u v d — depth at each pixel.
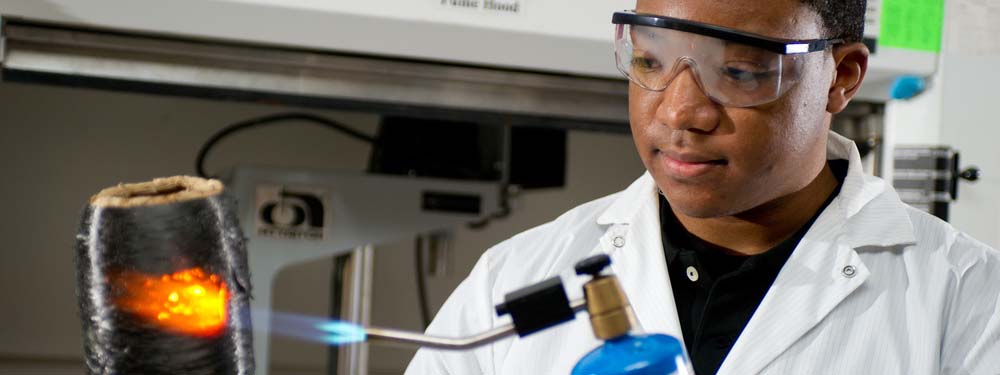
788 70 0.90
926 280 1.05
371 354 2.13
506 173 1.69
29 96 2.03
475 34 1.32
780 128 0.91
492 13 1.31
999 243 1.60
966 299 1.04
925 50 1.52
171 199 0.54
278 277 2.08
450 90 1.46
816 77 0.94
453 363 1.15
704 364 1.04
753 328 1.03
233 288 0.56
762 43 0.88
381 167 1.77
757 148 0.90
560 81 1.49
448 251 1.87
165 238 0.53
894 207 1.10
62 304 2.04
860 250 1.08
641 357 0.62
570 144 2.23
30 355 2.03
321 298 2.10
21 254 2.03
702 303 1.07
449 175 1.73
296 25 1.29
